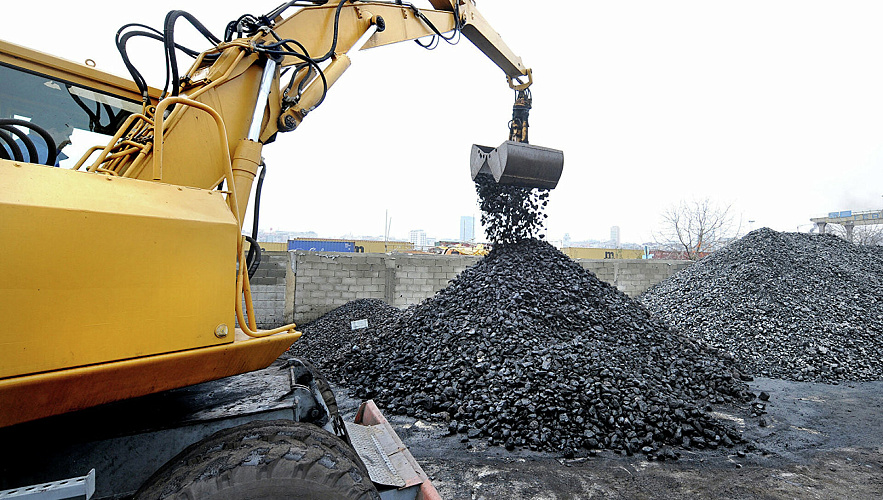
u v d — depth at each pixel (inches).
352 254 454.3
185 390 89.3
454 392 205.5
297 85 116.1
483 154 304.8
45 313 50.0
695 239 1072.2
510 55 270.1
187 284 62.1
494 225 328.2
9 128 77.3
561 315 253.8
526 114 292.7
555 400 182.7
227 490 54.9
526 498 132.3
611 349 229.5
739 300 392.5
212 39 106.6
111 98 110.3
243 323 70.9
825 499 132.4
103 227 54.7
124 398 60.1
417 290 473.4
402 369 240.5
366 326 368.5
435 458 158.2
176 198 66.3
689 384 221.8
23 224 49.3
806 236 573.3
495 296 267.6
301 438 66.6
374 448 103.5
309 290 442.6
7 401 48.9
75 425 69.1
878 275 462.3
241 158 94.4
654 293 525.7
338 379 257.1
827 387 253.1
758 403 220.5
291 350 352.5
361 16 147.3
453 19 214.7
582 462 155.0
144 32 99.2
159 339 58.6
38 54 97.4
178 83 91.3
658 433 169.5
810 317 345.1
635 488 138.0
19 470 62.3
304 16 123.5
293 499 57.4
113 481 66.5
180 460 60.6
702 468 151.4
